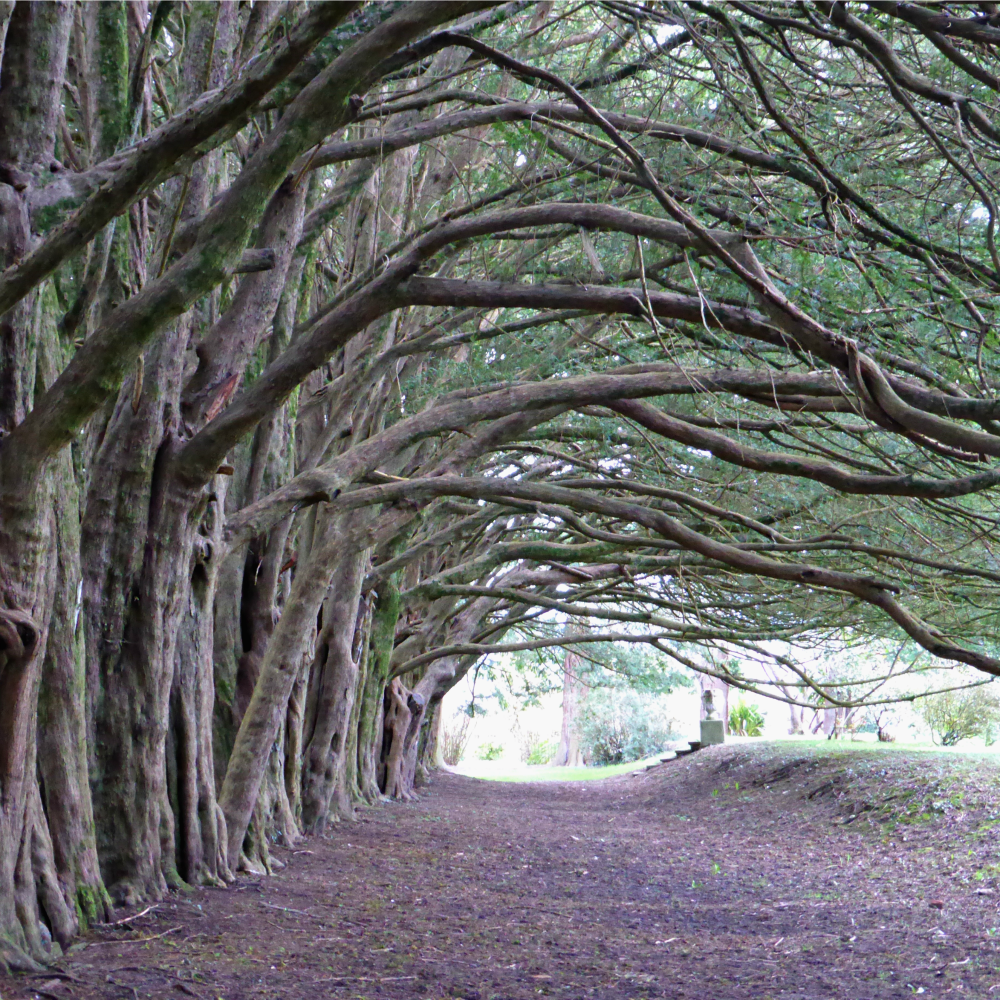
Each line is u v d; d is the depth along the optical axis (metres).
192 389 8.46
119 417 7.89
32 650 5.81
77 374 5.62
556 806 22.08
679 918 9.33
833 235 6.43
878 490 7.13
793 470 7.57
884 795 16.58
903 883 11.18
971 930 8.52
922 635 8.01
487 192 10.86
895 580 11.70
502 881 10.66
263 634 10.92
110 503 7.75
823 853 14.02
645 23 8.66
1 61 6.06
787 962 7.58
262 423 11.03
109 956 6.04
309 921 7.68
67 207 6.15
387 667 18.28
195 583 8.75
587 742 41.62
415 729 21.30
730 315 6.99
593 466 13.24
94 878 6.77
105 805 7.52
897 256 7.46
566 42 10.38
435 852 12.41
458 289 7.44
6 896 5.75
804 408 7.98
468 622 22.52
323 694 13.41
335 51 6.31
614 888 10.79
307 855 11.00
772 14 7.05
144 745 7.71
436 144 12.19
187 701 8.52
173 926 6.96
